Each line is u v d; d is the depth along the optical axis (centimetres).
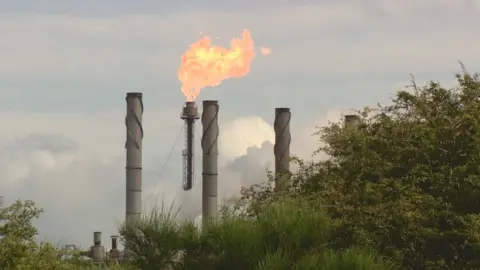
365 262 5566
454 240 7019
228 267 5881
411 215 6844
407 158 7712
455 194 7244
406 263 6925
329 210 7094
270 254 5647
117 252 6222
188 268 5991
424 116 8025
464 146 7512
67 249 6431
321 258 5678
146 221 6116
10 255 6147
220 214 6244
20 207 6506
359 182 7512
